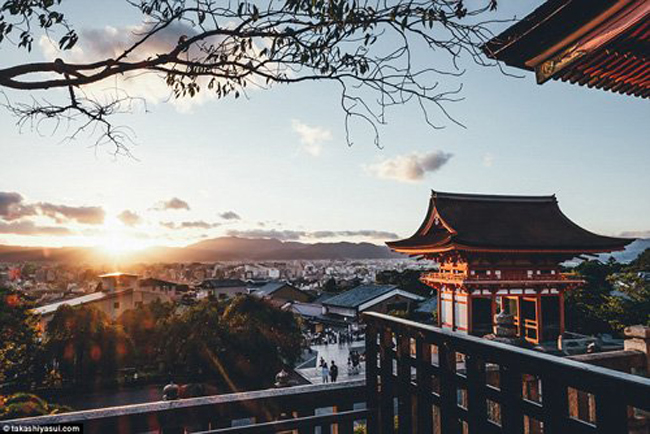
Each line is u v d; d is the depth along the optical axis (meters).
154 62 2.01
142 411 2.32
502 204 28.64
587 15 3.29
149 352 31.78
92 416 2.23
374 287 60.44
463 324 24.34
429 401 2.16
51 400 26.16
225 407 2.50
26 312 26.52
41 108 2.17
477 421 1.80
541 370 1.47
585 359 3.83
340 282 107.81
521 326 25.72
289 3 1.99
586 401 3.56
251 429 2.40
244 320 27.75
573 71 4.06
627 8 3.20
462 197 28.19
